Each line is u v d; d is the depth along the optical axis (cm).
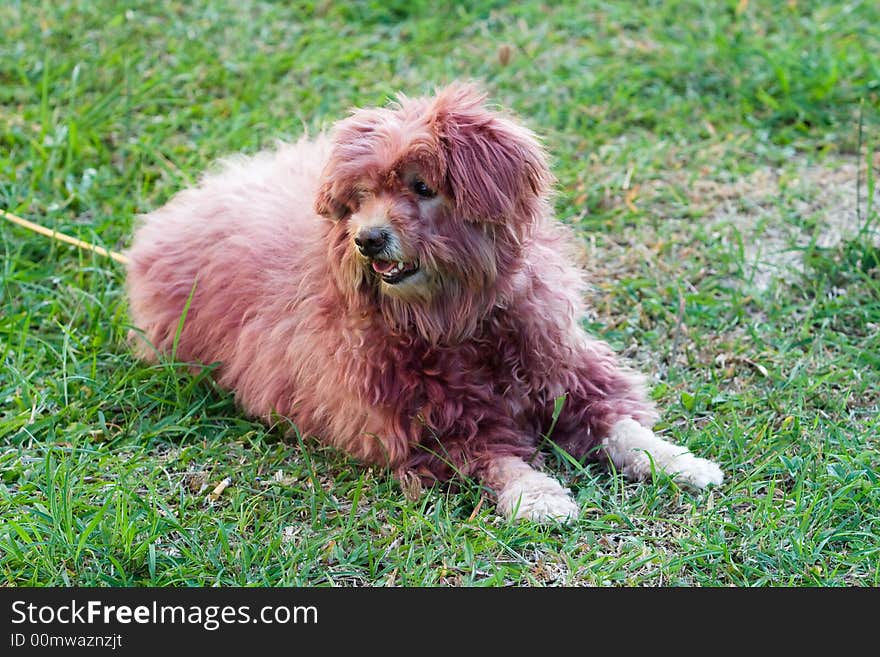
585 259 696
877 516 485
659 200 751
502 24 969
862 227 705
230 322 601
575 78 878
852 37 905
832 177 764
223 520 510
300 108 852
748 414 571
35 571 468
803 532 475
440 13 974
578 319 557
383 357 521
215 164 775
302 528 506
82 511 509
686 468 517
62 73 887
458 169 470
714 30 909
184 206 652
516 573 465
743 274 672
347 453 553
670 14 952
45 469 520
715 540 475
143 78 888
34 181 760
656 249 700
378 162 476
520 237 497
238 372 597
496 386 533
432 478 525
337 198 493
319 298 538
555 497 501
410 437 528
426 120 479
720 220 731
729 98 855
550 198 538
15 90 874
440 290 496
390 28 966
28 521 497
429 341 511
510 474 513
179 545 493
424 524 493
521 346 526
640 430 539
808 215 725
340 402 540
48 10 971
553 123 827
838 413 562
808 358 602
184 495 533
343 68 911
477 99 494
